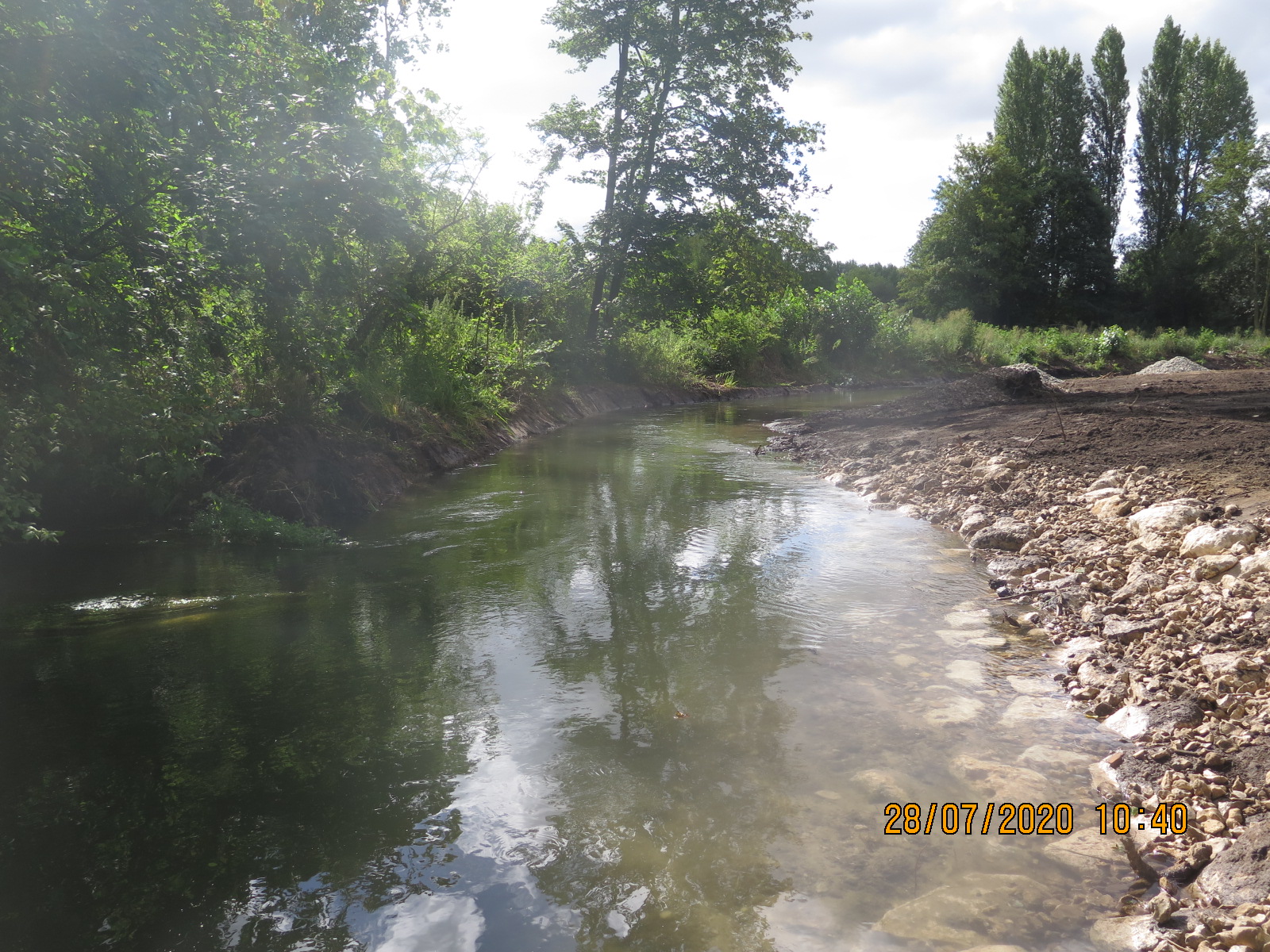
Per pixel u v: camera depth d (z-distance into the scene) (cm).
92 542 674
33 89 554
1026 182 4941
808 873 260
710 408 2036
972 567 613
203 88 715
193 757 330
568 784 311
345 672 417
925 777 318
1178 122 5228
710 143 2205
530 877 257
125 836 276
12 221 554
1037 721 366
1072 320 4834
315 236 744
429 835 278
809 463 1130
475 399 1312
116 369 646
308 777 314
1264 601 439
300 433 820
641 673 417
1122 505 691
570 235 2166
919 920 238
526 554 652
